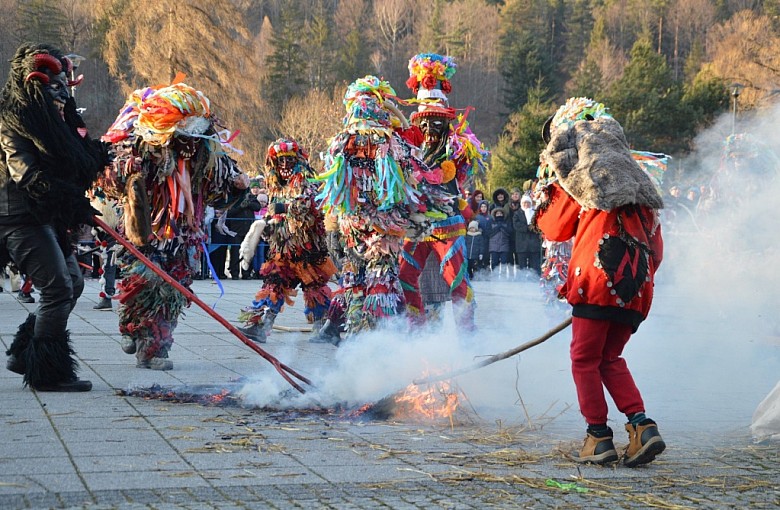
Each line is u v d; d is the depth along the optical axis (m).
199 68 41.03
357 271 7.62
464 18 103.44
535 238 20.48
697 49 84.12
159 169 7.06
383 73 97.69
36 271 6.10
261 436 5.03
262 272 9.29
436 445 4.95
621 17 104.69
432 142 8.73
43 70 5.97
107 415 5.47
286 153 9.16
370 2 111.31
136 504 3.76
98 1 42.97
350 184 7.36
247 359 7.95
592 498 4.06
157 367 7.24
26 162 5.91
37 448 4.64
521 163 42.94
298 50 80.19
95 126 63.59
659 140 48.00
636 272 4.66
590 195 4.66
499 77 96.44
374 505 3.84
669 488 4.26
